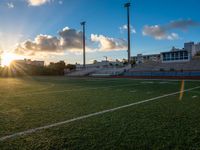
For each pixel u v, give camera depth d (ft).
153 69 112.37
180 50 111.86
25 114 16.90
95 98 26.16
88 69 162.81
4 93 33.76
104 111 17.78
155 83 54.75
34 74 161.17
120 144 9.93
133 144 9.91
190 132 11.60
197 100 23.56
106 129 12.41
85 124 13.65
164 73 98.37
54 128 12.79
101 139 10.65
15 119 15.17
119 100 24.12
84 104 21.59
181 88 38.83
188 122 13.76
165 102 22.31
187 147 9.48
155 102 22.40
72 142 10.28
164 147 9.51
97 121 14.39
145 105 20.54
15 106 20.86
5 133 11.82
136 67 125.90
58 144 10.02
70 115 16.35
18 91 37.14
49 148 9.53
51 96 29.04
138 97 26.58
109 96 28.02
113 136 11.09
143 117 15.33
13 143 10.24
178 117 15.19
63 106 20.54
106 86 46.52
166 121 14.07
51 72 166.30
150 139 10.55
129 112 17.24
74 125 13.43
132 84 51.78
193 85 46.19
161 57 121.80
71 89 40.19
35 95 30.58
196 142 10.07
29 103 22.82
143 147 9.53
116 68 144.56
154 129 12.25
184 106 19.76
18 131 12.19
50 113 17.21
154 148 9.41
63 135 11.39
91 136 11.14
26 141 10.50
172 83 54.03
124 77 103.60
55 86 49.08
